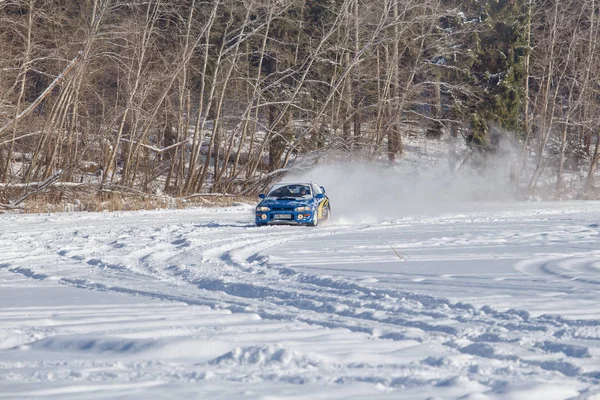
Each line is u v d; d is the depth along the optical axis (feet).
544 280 72.28
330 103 339.57
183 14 322.75
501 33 384.06
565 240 121.49
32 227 154.92
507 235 130.72
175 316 53.47
